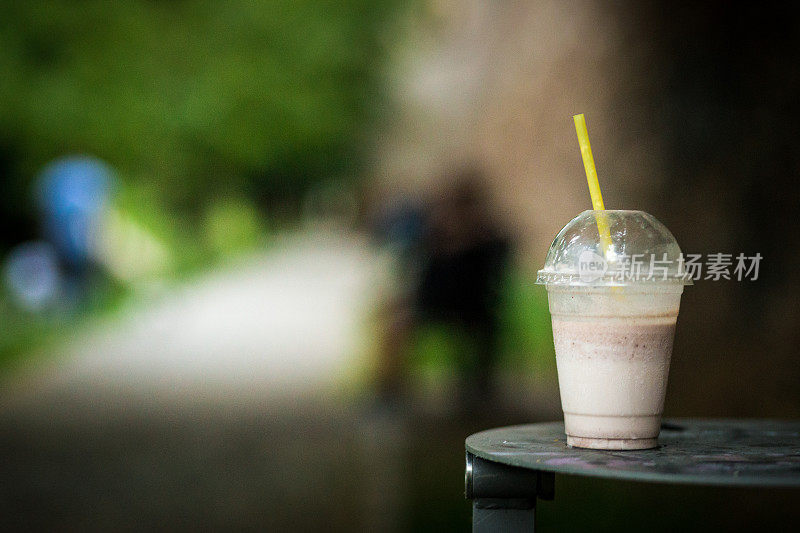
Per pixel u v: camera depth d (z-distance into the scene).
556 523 5.15
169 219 26.53
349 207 37.41
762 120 6.43
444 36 11.97
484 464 2.09
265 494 6.04
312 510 5.65
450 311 8.64
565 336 2.13
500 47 10.26
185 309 18.89
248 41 30.53
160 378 11.32
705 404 6.42
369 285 9.06
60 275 17.77
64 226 17.67
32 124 25.67
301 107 31.50
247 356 13.09
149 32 27.28
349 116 32.25
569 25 8.70
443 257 8.62
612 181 7.66
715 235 6.58
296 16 31.14
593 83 8.26
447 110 11.15
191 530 5.33
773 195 6.36
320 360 12.48
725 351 6.45
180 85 28.53
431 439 7.38
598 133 7.94
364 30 31.94
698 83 6.78
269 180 42.94
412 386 8.70
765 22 6.39
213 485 6.31
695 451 2.08
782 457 1.98
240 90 29.91
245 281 24.81
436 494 5.84
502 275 8.68
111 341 14.73
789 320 6.22
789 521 5.07
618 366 2.07
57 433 8.18
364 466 6.66
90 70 26.34
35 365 12.52
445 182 8.85
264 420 8.55
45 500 6.03
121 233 20.23
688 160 6.84
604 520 5.17
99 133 26.38
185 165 29.67
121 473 6.73
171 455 7.24
